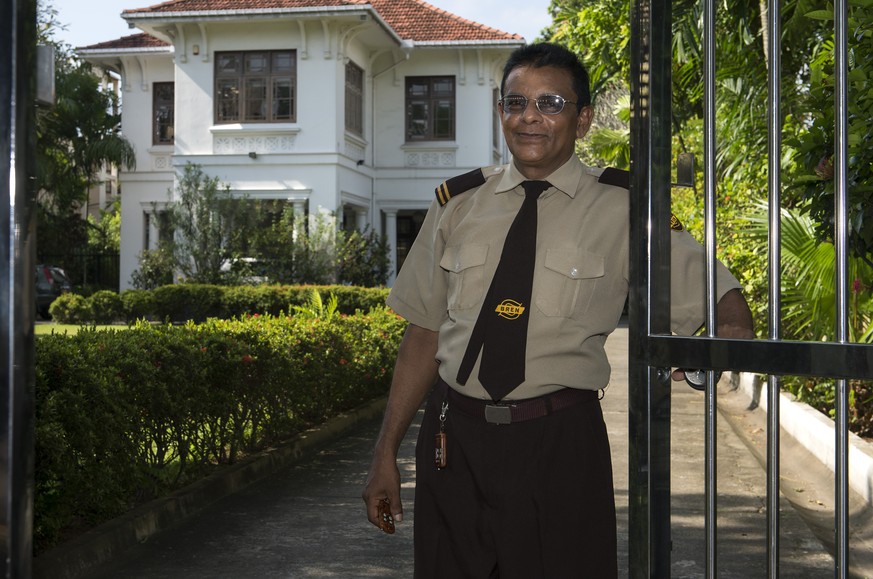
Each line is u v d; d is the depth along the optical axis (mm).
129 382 5254
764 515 5832
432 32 25078
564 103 2547
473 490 2520
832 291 7383
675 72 10062
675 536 5422
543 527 2447
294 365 7742
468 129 25156
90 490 4820
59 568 4418
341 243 22047
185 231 22031
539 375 2471
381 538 5281
